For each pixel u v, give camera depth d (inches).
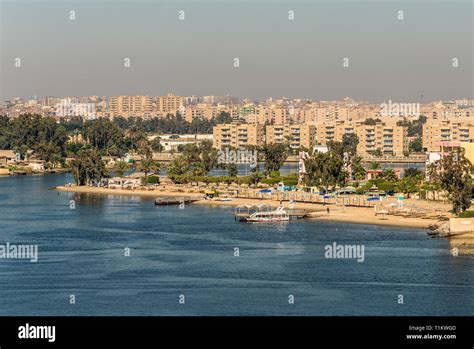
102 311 7165.4
